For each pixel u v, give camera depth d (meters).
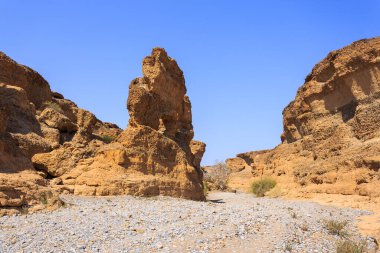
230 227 13.64
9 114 25.33
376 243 14.47
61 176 21.64
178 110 31.20
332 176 28.58
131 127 24.67
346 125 31.48
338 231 15.20
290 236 13.28
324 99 35.59
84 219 14.18
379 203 22.75
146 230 12.97
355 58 30.92
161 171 24.27
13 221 13.36
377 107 28.47
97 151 23.27
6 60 33.22
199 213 16.41
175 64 30.16
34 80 37.19
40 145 25.27
